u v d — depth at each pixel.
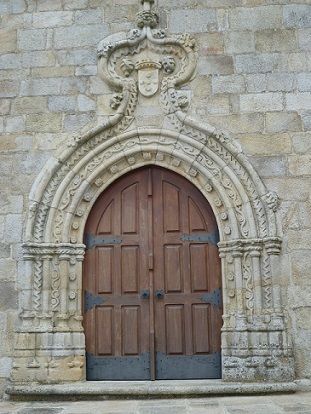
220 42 8.30
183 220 8.09
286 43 8.23
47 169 7.95
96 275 7.98
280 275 7.54
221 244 7.78
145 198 8.18
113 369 7.69
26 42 8.47
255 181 7.75
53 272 7.75
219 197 7.93
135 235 8.07
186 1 8.47
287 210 7.72
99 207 8.20
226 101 8.09
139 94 8.22
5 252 7.80
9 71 8.38
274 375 7.17
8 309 7.63
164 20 8.42
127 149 8.09
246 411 5.81
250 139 7.95
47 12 8.55
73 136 8.02
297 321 7.41
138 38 8.27
